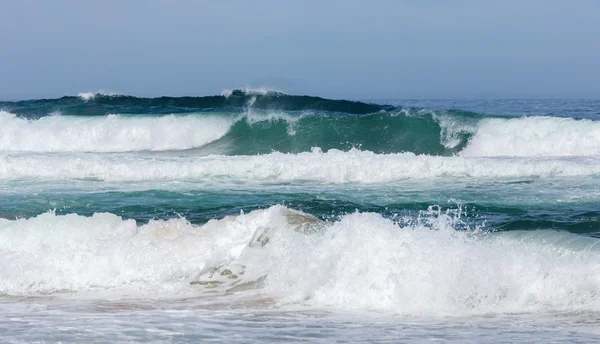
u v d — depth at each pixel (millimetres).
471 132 65938
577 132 61625
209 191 42344
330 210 36500
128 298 20781
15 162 48594
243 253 23172
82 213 36438
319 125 68812
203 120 69562
